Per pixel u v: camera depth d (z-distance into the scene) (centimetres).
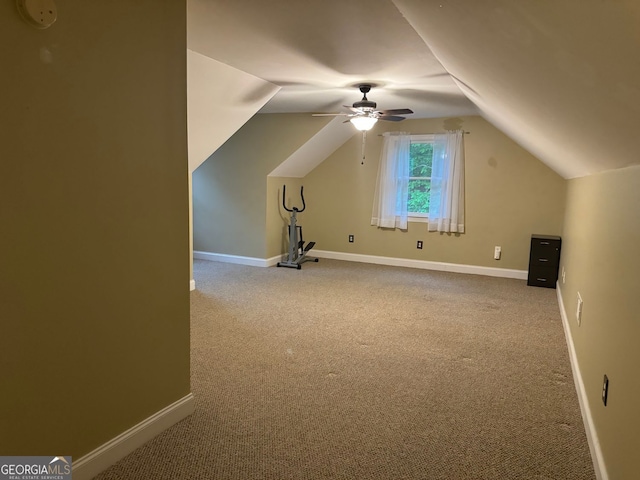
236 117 403
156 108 188
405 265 612
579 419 228
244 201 602
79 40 155
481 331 357
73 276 161
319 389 255
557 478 183
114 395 183
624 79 99
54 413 160
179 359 216
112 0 166
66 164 155
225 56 292
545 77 144
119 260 179
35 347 151
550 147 319
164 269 202
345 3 198
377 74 330
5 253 140
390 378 271
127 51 173
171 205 202
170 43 192
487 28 134
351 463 189
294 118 555
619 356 171
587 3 78
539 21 102
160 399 207
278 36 249
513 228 547
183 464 186
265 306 415
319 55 284
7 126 137
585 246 296
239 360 293
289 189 637
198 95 343
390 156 596
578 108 153
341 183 640
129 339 188
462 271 580
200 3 204
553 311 415
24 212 144
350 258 649
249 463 188
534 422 225
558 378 275
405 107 484
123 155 176
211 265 605
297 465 187
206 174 624
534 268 508
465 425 221
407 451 198
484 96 292
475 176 558
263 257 600
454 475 183
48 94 147
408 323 374
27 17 138
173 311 209
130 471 180
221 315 387
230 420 220
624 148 156
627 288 169
